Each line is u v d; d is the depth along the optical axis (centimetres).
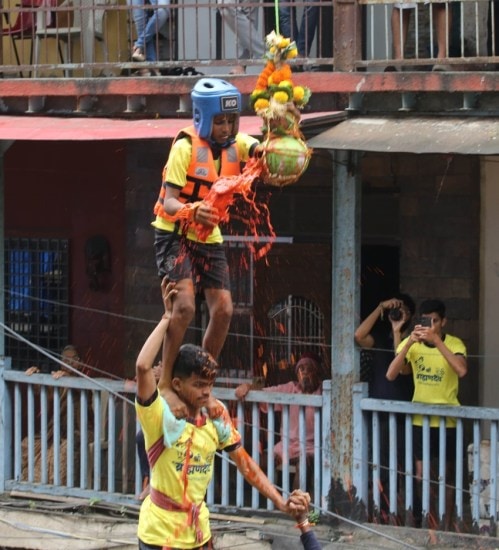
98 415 2430
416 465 2322
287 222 2892
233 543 2258
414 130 2172
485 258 2700
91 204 3030
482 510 2214
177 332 1486
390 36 2722
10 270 3133
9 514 2417
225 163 1477
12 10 2458
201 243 1507
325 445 2280
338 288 2278
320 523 2283
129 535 2330
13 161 3094
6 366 2495
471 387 2705
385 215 2817
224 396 2323
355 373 2272
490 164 2686
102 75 2878
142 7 2352
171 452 1488
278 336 2911
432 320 2248
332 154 2264
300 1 2578
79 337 3056
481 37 2558
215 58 2845
